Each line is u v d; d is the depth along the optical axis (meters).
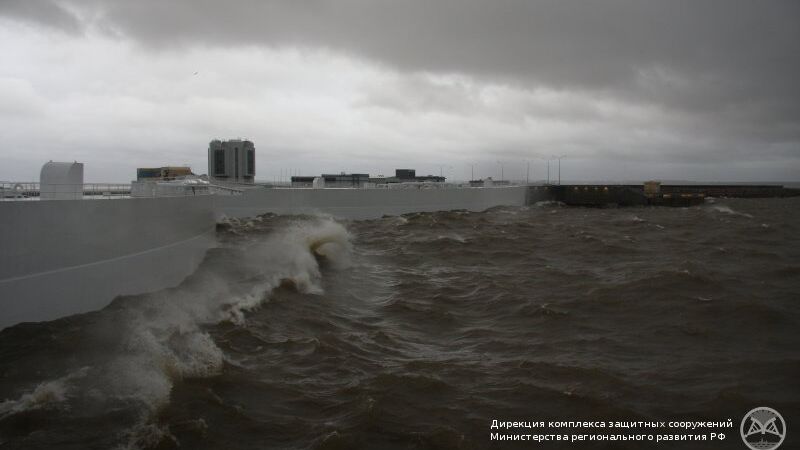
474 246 43.06
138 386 14.95
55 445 12.17
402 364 17.67
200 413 13.77
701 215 76.75
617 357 18.73
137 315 20.97
